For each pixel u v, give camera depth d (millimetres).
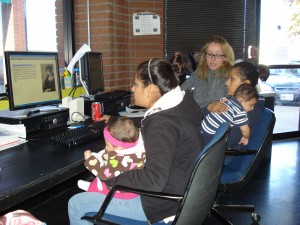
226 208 2283
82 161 1528
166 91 1352
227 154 1936
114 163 1421
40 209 2566
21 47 2945
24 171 1379
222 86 2574
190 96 1433
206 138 2047
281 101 4863
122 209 1438
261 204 2617
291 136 4508
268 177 3166
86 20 3334
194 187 1234
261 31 3984
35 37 3062
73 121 2367
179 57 3207
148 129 1263
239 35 3893
